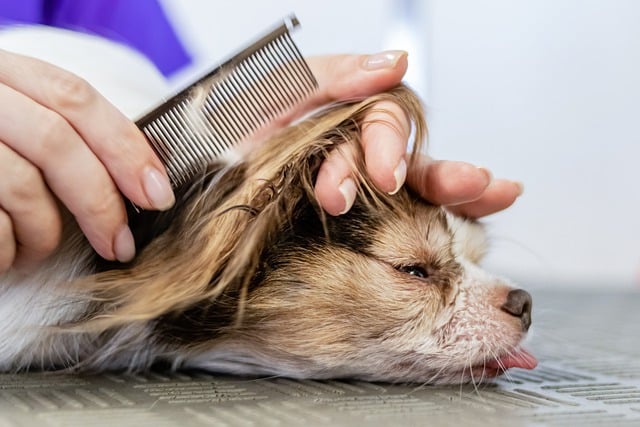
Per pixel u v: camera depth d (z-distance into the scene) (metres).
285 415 0.92
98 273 1.22
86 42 1.61
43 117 1.05
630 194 3.90
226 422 0.87
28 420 0.87
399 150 1.15
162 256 1.20
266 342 1.28
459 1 3.62
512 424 0.89
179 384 1.16
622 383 1.21
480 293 1.37
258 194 1.20
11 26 1.63
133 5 2.43
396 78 1.31
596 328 2.04
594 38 3.76
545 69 3.76
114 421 0.87
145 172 1.09
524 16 3.70
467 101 3.72
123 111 1.40
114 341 1.29
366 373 1.31
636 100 3.83
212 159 1.21
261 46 1.19
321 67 1.37
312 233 1.29
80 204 1.09
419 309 1.32
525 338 1.36
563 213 3.87
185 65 2.56
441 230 1.38
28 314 1.26
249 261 1.23
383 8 3.52
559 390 1.15
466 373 1.31
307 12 3.48
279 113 1.21
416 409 0.99
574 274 3.89
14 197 1.07
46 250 1.15
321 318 1.29
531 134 3.80
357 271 1.30
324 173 1.17
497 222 3.36
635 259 3.90
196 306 1.24
